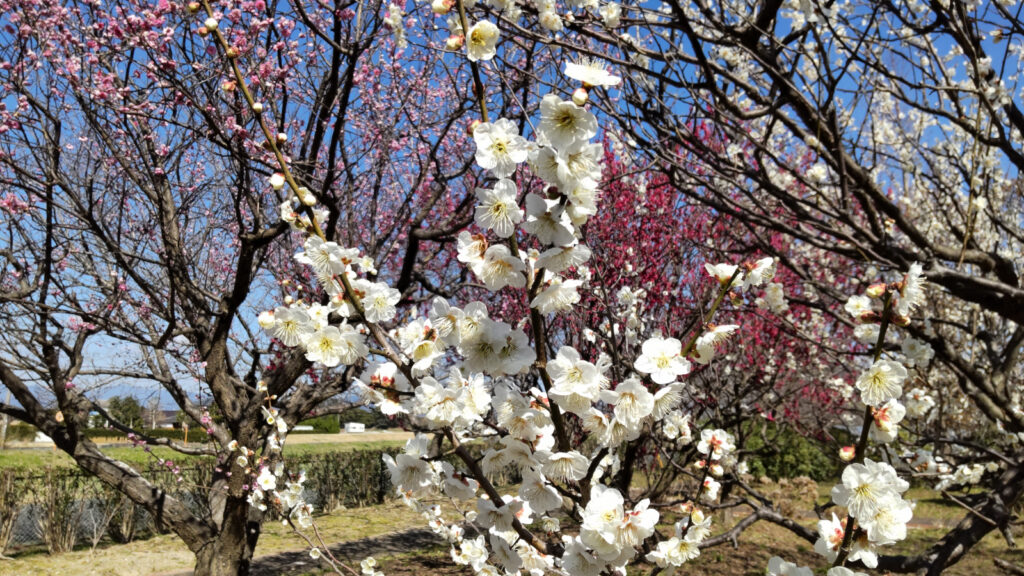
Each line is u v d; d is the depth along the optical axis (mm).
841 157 3137
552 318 4422
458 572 7102
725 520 9430
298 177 4309
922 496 12359
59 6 4055
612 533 1293
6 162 4266
